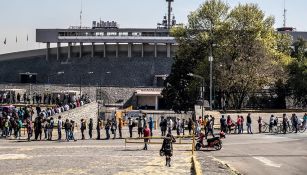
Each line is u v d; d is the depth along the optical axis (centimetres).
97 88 11344
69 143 3972
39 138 4391
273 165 2744
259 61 7162
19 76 14625
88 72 14125
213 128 4694
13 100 9162
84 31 15225
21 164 2684
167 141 2591
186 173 2316
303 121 4909
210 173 2283
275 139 4153
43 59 15175
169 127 4044
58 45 15200
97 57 14712
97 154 3177
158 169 2447
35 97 9419
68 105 7062
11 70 14925
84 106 6994
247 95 7531
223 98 7412
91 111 7325
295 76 7869
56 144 3894
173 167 2522
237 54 7406
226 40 7488
